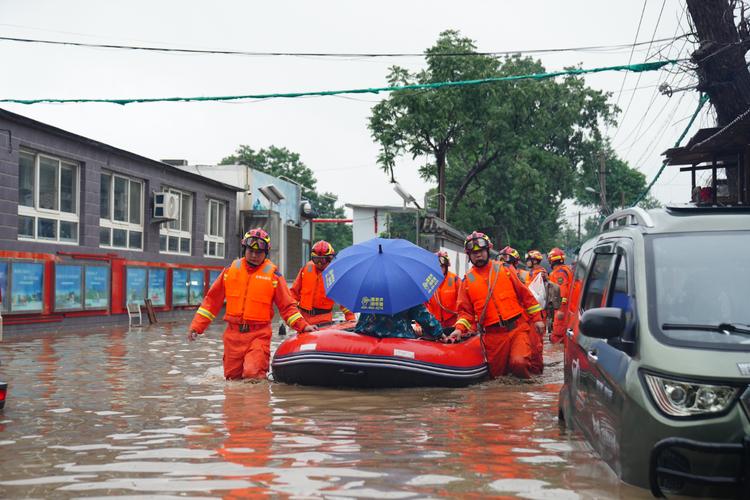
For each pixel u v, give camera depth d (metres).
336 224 82.88
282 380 9.29
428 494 4.14
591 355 5.19
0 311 16.92
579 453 5.20
